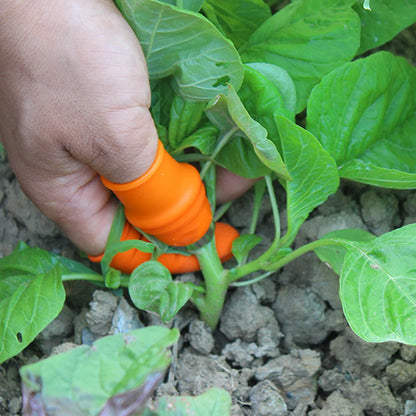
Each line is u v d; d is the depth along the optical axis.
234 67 0.30
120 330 0.34
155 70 0.31
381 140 0.34
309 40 0.33
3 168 0.42
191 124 0.33
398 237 0.30
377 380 0.34
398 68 0.34
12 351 0.31
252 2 0.34
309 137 0.30
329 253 0.33
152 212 0.31
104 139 0.29
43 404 0.25
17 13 0.27
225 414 0.26
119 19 0.28
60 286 0.32
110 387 0.25
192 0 0.31
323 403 0.34
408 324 0.28
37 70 0.28
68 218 0.33
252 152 0.33
